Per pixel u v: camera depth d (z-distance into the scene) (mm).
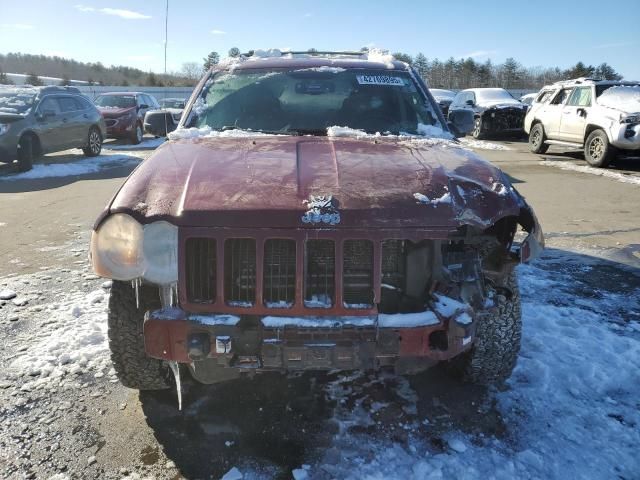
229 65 4000
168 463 2395
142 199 2336
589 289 4453
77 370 3135
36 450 2471
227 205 2236
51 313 3930
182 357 2275
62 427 2633
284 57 4160
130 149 15445
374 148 2883
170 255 2232
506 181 2594
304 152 2781
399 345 2246
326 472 2328
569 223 6691
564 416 2725
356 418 2705
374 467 2357
